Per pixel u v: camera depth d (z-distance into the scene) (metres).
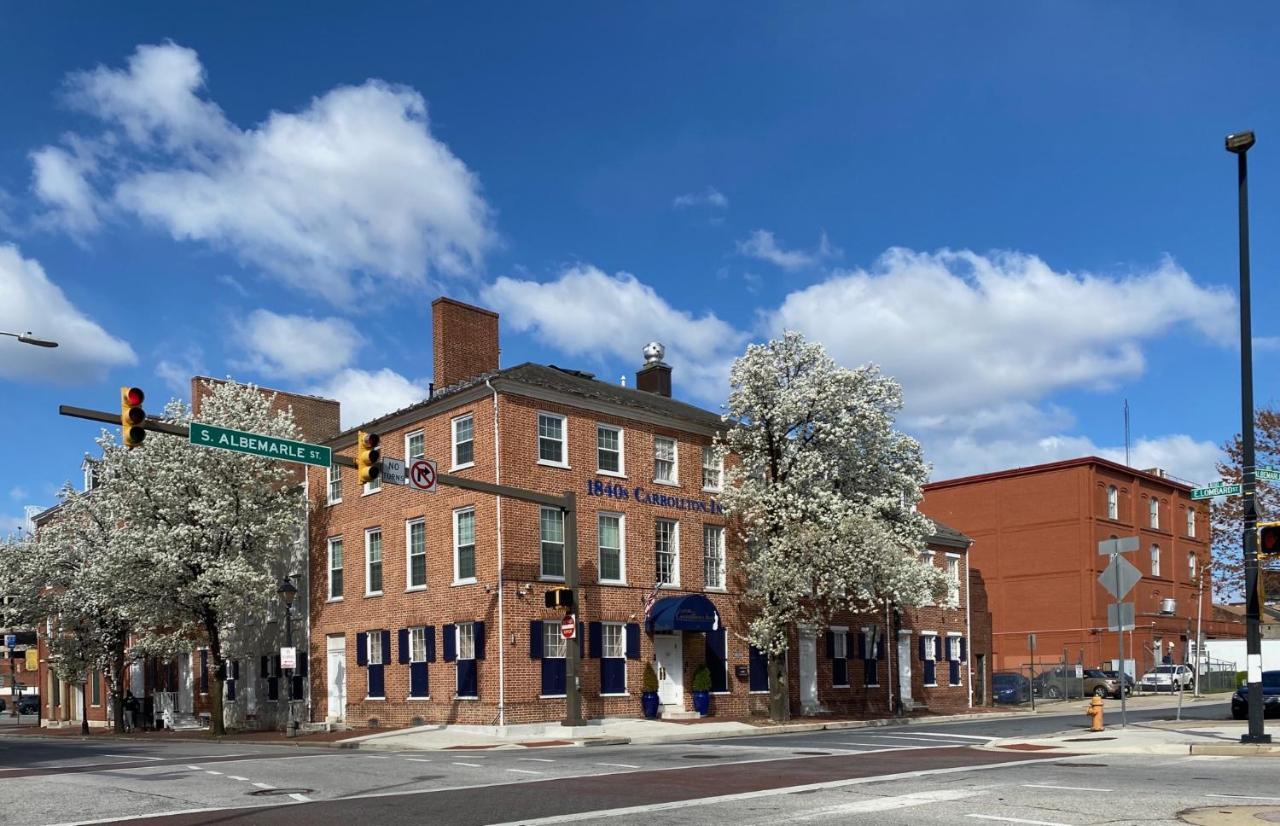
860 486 35.34
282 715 38.28
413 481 24.16
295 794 15.12
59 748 29.92
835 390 34.06
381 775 17.67
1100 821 10.92
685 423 35.72
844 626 40.91
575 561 28.48
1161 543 64.19
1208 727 25.58
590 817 12.02
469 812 12.76
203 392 42.28
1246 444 20.20
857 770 16.83
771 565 33.66
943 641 46.12
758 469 35.38
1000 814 11.51
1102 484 60.06
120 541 34.91
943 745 22.36
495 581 29.92
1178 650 63.28
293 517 37.09
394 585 33.88
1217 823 10.63
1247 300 20.33
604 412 33.41
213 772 18.56
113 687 42.53
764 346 34.97
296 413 43.62
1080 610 58.06
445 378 35.66
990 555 62.22
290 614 36.06
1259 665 19.97
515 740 26.98
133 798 14.80
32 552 42.47
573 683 28.41
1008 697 49.19
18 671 106.81
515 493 26.91
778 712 33.28
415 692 32.53
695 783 15.31
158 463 35.25
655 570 34.06
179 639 37.22
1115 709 39.66
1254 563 20.03
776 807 12.52
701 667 34.31
